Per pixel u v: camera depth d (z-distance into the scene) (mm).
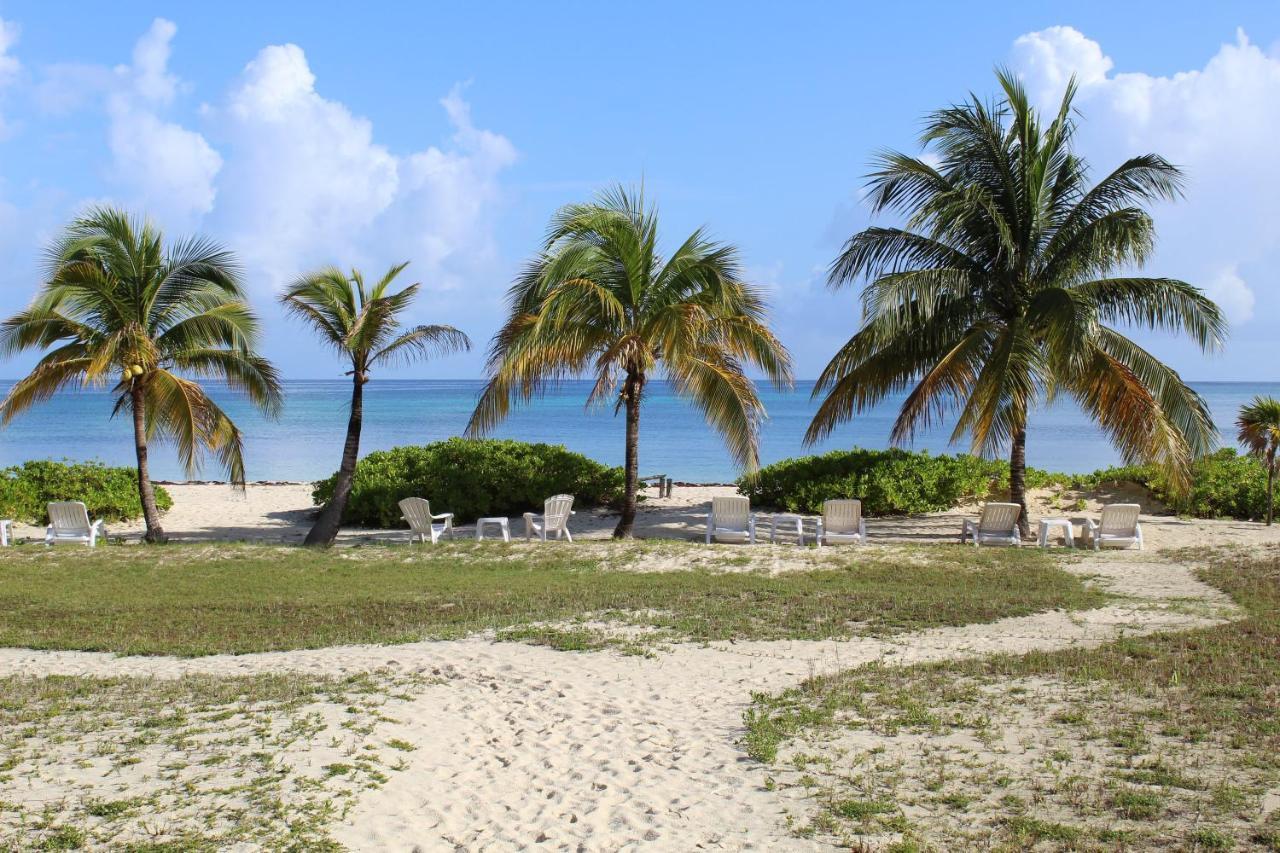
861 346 17469
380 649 9133
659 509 22406
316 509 23109
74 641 9586
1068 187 17172
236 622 10562
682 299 16859
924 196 17141
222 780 5539
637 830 4891
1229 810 4809
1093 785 5191
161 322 17719
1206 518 19891
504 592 11930
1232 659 7684
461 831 4941
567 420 72688
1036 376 15945
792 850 4602
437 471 21016
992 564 13648
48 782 5484
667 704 7148
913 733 6176
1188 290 15883
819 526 16672
